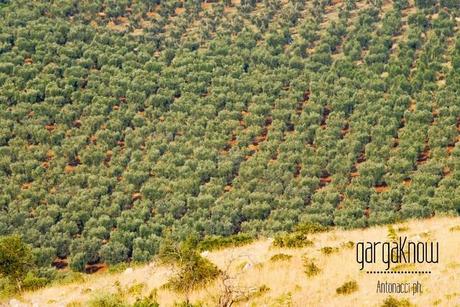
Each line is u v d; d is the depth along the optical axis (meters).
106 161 191.75
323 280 36.34
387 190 167.00
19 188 173.88
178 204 164.62
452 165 168.12
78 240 146.50
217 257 43.09
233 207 163.25
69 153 189.00
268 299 34.66
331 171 175.25
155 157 189.62
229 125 199.62
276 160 182.88
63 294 44.06
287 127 199.75
